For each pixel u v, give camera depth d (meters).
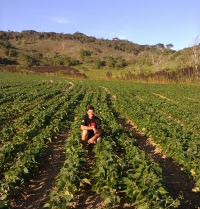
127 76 56.53
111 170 7.17
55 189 7.66
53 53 130.00
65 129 14.36
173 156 9.69
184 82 43.69
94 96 26.17
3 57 104.31
